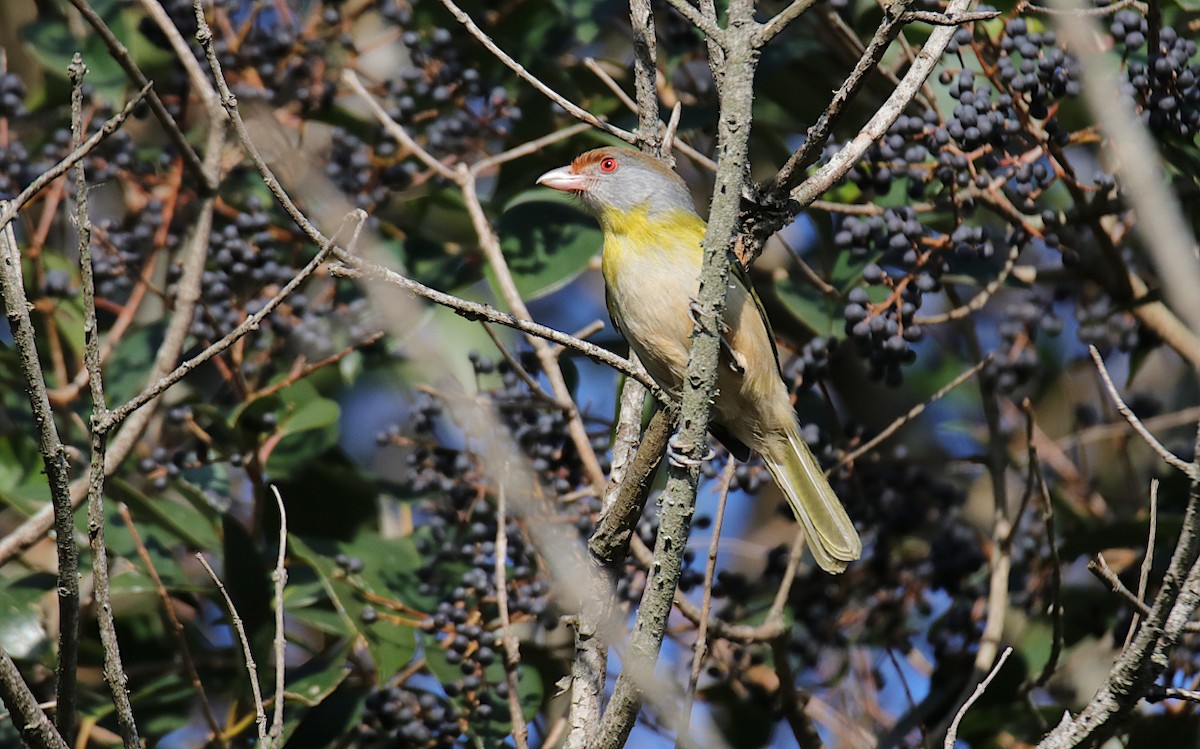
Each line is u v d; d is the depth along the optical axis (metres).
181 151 10.52
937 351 14.39
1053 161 10.17
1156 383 14.52
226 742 9.68
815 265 13.38
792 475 9.84
